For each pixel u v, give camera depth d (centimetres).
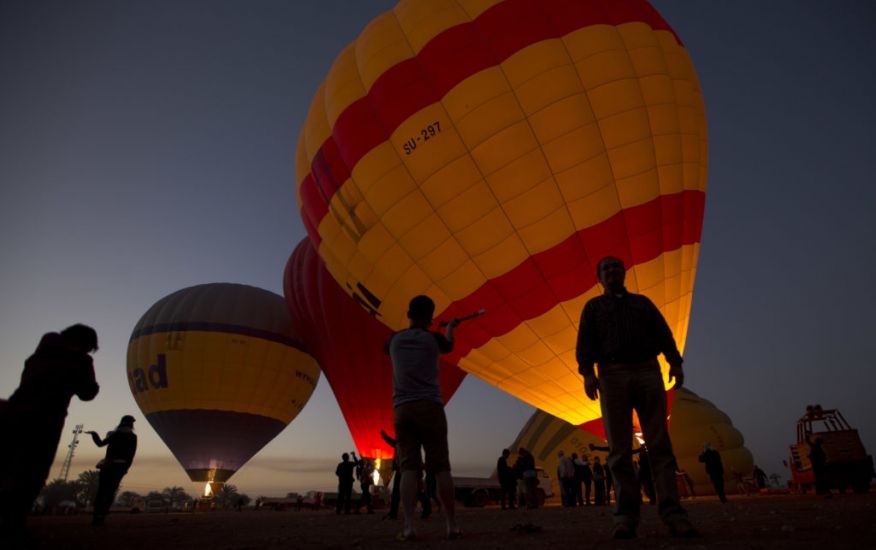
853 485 1211
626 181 1079
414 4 1228
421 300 365
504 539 334
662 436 299
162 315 2614
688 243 1149
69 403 352
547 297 1089
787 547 229
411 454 346
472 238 1098
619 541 286
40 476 333
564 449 2592
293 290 2288
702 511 630
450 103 1093
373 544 332
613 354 305
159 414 2503
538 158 1064
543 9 1133
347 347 2066
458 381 2106
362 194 1180
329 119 1270
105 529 617
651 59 1141
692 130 1178
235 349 2541
